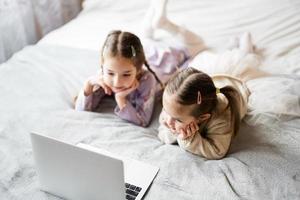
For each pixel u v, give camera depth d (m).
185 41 1.60
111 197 0.88
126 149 1.08
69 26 1.79
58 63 1.48
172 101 0.98
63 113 1.21
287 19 1.70
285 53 1.52
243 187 0.94
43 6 1.93
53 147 0.86
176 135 1.09
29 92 1.32
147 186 0.95
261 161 1.03
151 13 1.61
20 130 1.14
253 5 1.80
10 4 1.68
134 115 1.21
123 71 1.14
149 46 1.51
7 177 0.97
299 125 1.15
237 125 1.10
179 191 0.94
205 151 1.05
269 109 1.20
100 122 1.19
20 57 1.53
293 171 0.99
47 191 0.95
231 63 1.37
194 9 1.85
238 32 1.67
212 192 0.93
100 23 1.79
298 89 1.27
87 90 1.24
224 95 1.09
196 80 0.99
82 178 0.88
